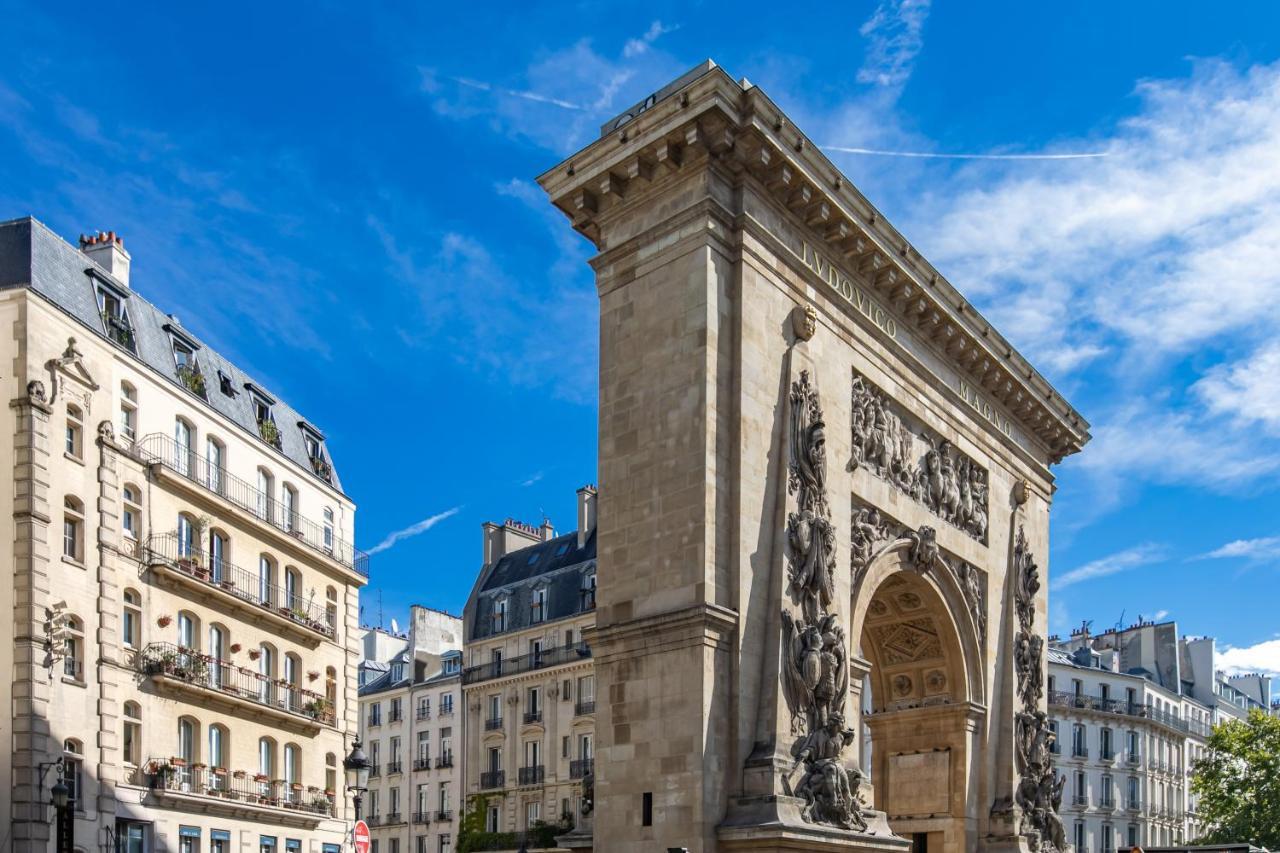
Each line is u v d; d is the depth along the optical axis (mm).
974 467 49000
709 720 31969
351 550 69875
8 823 43406
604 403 36531
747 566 33688
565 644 81938
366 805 95500
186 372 57562
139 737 50156
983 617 48281
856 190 39531
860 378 41000
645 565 34219
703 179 35312
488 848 80812
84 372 49031
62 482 47344
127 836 48906
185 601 54031
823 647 34625
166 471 52812
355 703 67625
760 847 30734
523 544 94250
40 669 45031
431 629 102062
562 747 80125
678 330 34938
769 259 36438
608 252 37312
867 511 40625
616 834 33000
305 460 68000
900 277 42094
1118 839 106562
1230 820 94812
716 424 34000
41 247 49688
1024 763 48625
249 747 57438
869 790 35688
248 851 56188
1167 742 115125
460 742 88625
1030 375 52031
